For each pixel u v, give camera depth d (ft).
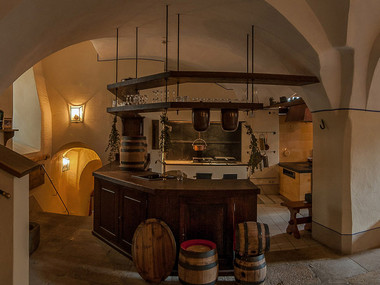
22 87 20.98
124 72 21.24
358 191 13.19
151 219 10.61
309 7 10.41
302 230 16.29
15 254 6.55
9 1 6.98
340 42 11.08
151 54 19.25
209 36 14.20
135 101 13.46
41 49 10.96
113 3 10.16
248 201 10.76
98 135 21.76
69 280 10.33
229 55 17.01
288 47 12.00
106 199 13.38
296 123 25.50
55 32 10.36
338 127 13.20
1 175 6.39
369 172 13.43
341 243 13.07
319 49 11.18
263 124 24.66
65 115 22.08
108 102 21.61
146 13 11.74
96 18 11.15
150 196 10.91
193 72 10.80
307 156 25.76
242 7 10.53
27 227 7.09
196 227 10.68
